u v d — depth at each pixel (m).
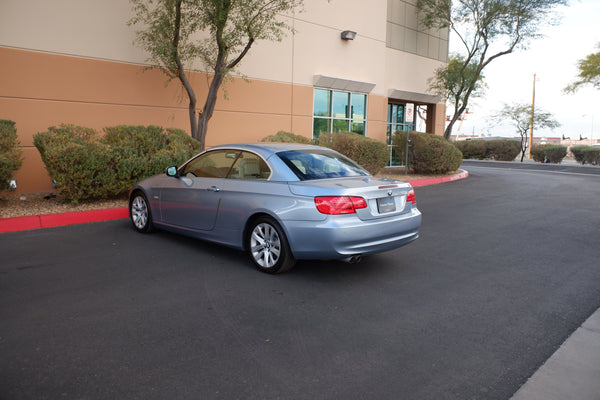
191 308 3.86
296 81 14.61
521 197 11.17
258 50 13.46
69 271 4.82
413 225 4.93
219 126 12.76
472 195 11.51
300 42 14.60
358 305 3.98
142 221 6.62
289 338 3.32
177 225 5.98
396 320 3.67
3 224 6.67
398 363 2.97
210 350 3.12
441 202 10.25
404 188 4.91
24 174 9.50
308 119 15.14
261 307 3.91
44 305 3.87
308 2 14.70
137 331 3.39
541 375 2.84
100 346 3.14
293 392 2.62
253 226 4.93
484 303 4.07
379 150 13.12
